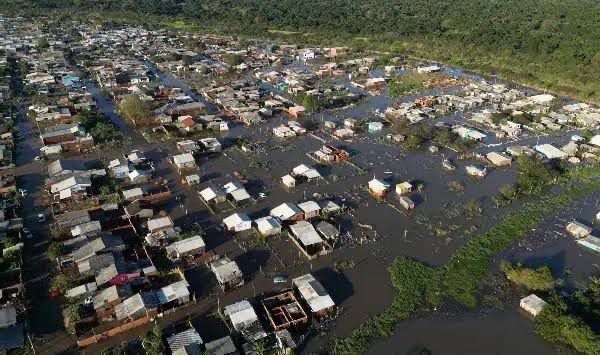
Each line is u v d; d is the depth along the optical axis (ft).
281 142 421.59
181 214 307.17
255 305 232.12
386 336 216.95
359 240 283.59
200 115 471.62
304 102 487.20
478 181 356.18
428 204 323.98
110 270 239.30
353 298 239.30
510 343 214.07
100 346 207.92
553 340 213.46
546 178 350.02
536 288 243.19
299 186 345.10
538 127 447.42
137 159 370.12
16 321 215.92
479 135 422.41
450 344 213.25
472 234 292.81
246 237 283.79
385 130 448.24
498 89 549.95
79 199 317.83
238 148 406.82
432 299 239.50
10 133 412.57
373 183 337.11
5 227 279.69
